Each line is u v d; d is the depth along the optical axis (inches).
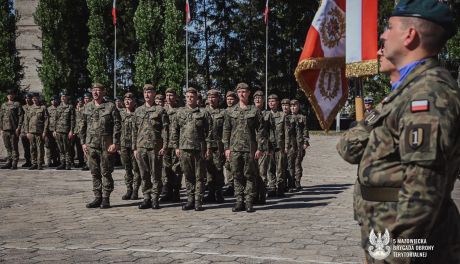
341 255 214.7
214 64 1776.6
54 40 1296.8
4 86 1076.5
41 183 480.1
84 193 416.5
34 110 609.3
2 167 613.9
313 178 543.5
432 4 83.9
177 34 1257.4
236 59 1749.5
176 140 349.7
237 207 334.6
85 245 234.2
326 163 709.9
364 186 88.4
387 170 84.8
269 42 1659.7
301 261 204.8
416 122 76.5
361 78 133.6
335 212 328.5
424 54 85.2
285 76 1678.2
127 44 1553.9
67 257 212.7
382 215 85.0
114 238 249.1
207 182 382.9
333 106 145.1
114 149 345.7
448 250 86.0
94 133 345.4
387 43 89.2
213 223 289.9
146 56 1262.3
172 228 274.5
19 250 225.3
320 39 143.3
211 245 233.1
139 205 351.6
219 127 386.9
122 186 467.5
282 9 1633.9
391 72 96.4
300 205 361.4
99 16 1302.9
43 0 1284.4
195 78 1716.3
